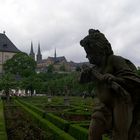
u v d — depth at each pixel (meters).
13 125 20.92
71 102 53.00
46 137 15.36
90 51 5.10
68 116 26.22
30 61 96.94
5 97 76.94
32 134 16.70
